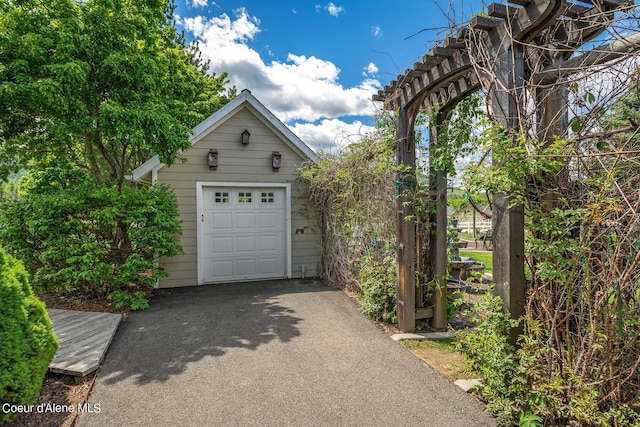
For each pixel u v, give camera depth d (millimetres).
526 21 2193
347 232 5648
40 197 4754
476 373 2441
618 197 1722
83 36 4684
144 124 5051
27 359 2199
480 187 2258
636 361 1787
